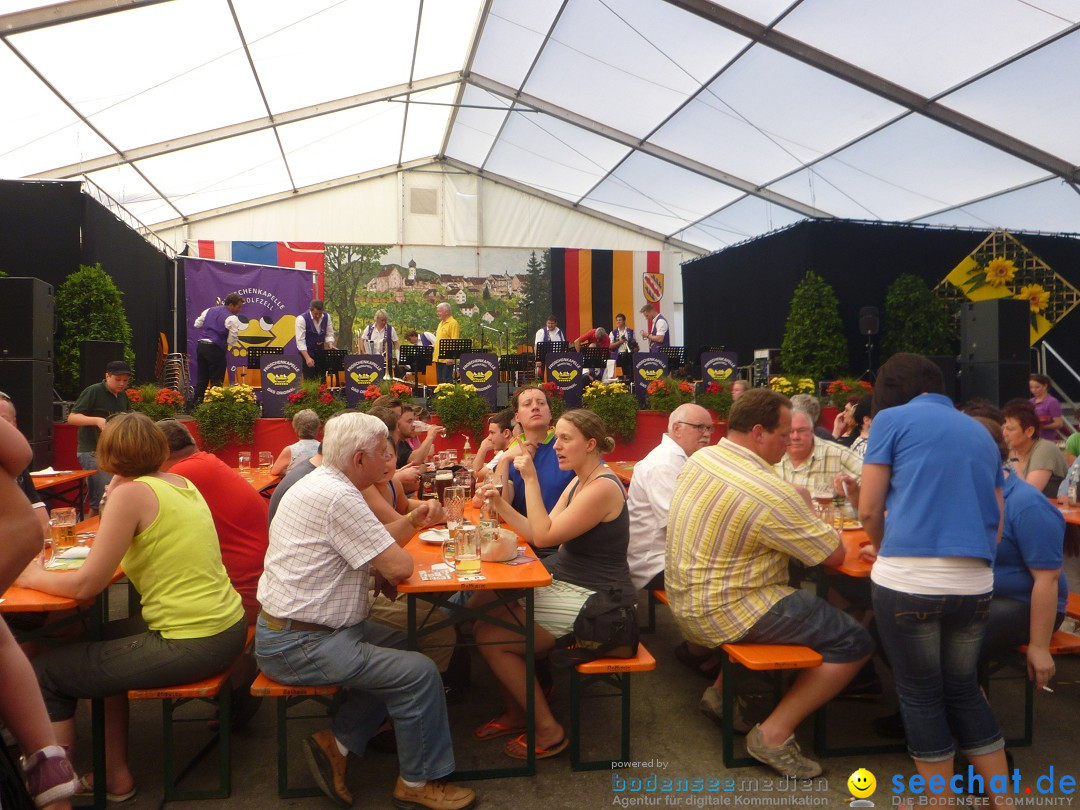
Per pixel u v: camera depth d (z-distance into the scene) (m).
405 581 2.64
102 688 2.50
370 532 2.55
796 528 2.76
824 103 11.08
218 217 17.27
